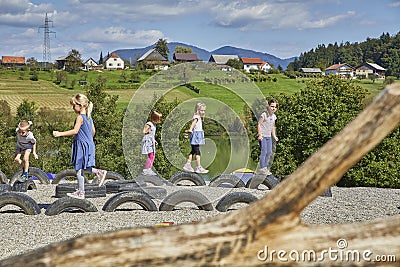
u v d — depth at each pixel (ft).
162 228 6.69
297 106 74.54
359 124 6.56
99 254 6.47
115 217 26.27
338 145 6.57
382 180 63.26
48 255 6.44
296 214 6.62
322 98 74.23
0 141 85.40
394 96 6.46
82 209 27.17
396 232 6.57
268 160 36.52
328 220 26.27
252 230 6.59
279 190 6.64
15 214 26.81
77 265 6.42
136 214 27.07
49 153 86.74
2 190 33.83
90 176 63.36
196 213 27.61
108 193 34.32
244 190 35.70
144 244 6.55
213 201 30.19
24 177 35.42
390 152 64.13
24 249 20.48
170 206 28.02
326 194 33.88
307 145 72.64
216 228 6.63
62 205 26.76
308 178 6.59
